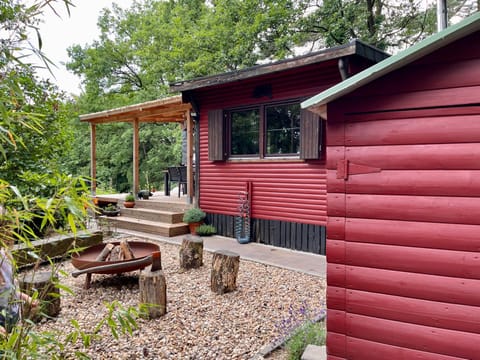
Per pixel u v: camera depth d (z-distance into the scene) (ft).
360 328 6.46
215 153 23.62
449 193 5.75
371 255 6.37
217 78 20.77
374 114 6.35
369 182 6.39
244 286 14.08
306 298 12.80
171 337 9.93
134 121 31.35
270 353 8.97
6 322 4.47
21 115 3.96
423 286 5.94
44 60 3.68
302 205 19.88
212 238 23.41
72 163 53.52
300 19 41.78
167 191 34.86
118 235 24.08
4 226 3.87
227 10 46.57
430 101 5.87
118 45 68.49
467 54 5.60
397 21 41.19
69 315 11.35
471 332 5.59
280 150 20.84
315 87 18.81
